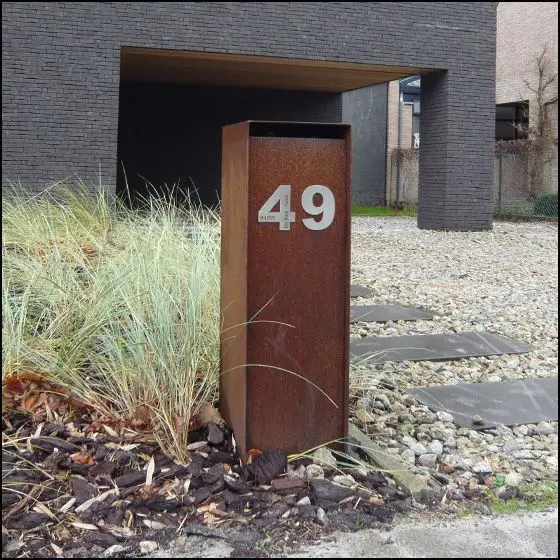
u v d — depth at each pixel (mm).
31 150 10305
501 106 21047
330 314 2957
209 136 17141
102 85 10562
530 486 2896
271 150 2820
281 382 2922
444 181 12789
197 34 10977
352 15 11789
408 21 12172
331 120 17469
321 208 2898
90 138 10547
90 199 7680
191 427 3141
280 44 11422
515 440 3373
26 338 3598
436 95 12914
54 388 3324
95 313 3682
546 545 2408
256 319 2869
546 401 3891
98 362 3416
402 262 8781
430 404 3777
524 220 16484
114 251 5234
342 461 3000
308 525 2492
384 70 12844
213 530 2436
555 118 18438
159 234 5059
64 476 2734
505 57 20469
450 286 7227
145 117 16750
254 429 2898
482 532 2496
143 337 3309
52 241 5344
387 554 2328
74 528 2430
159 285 3650
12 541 2348
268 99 17234
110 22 10531
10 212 5883
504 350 4875
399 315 5805
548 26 18688
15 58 10180
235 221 2967
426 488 2740
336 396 2996
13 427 3053
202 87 16938
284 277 2889
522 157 17719
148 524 2465
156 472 2781
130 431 3068
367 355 4543
